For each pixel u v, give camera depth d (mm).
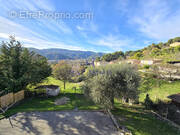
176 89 12281
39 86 14008
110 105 6477
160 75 16188
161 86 13516
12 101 9547
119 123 6055
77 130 5309
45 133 5020
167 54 36750
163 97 10195
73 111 7621
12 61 10070
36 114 7020
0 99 8289
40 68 13180
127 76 6301
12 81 9352
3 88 9750
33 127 5480
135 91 6121
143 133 5152
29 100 10656
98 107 8406
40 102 9992
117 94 6215
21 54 11352
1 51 10266
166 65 19547
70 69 18109
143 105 9117
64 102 9906
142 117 6902
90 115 7012
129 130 5363
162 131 5340
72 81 21609
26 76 10391
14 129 5273
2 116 6621
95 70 7836
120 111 7770
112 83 6434
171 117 7016
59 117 6660
